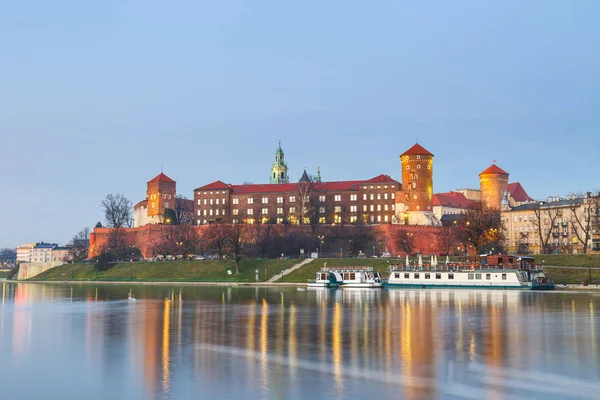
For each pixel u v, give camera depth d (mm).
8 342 77625
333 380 56031
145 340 78062
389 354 67000
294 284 195750
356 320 95188
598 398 50719
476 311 106188
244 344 74000
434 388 53469
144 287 198625
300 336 79625
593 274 174750
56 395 53156
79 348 72938
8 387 55562
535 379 56312
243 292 163750
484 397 51062
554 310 107062
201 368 61156
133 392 53500
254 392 52625
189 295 154625
